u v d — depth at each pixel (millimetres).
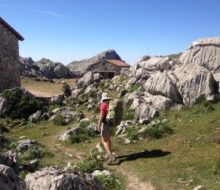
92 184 11242
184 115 26062
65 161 19484
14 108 33938
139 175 16375
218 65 32531
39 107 34688
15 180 8438
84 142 23484
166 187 14766
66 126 29344
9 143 23578
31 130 29562
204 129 21547
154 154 18812
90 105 36938
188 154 17984
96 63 89500
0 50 47156
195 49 34344
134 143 21484
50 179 10867
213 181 14578
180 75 29875
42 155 20594
